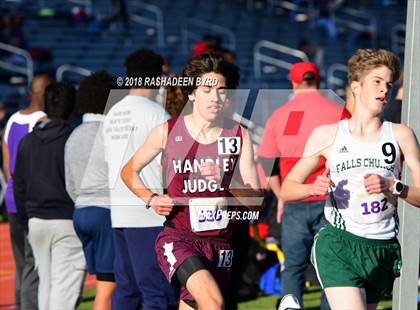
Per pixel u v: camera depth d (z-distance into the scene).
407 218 14.74
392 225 12.62
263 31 74.88
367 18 80.31
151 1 77.00
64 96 17.05
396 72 12.38
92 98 15.21
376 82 12.28
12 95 54.53
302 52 65.88
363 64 12.32
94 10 71.12
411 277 14.78
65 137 16.91
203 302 12.29
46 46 64.38
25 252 19.23
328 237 12.64
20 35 60.88
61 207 16.86
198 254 12.88
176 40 69.62
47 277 17.25
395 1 83.19
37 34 65.81
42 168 16.86
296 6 79.50
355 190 12.45
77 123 19.77
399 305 14.84
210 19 75.56
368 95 12.33
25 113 19.31
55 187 16.83
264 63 68.25
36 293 18.77
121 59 64.62
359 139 12.45
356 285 12.48
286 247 17.28
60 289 16.94
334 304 12.41
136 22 72.31
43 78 19.39
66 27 67.44
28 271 18.81
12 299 24.17
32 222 17.06
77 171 15.42
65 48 64.75
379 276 12.62
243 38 72.75
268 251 22.66
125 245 15.58
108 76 15.48
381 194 12.39
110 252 16.03
